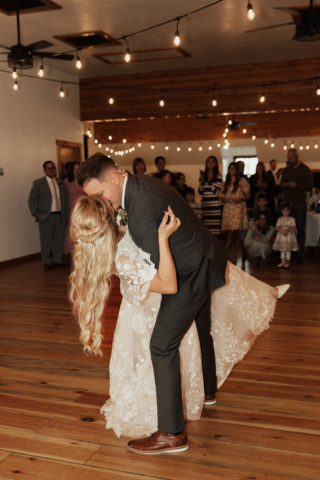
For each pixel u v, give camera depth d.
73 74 8.21
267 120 11.02
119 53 6.73
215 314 2.24
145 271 1.57
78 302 1.69
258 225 6.05
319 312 3.82
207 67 7.68
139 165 6.23
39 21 5.28
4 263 6.46
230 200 6.06
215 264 1.77
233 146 11.94
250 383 2.46
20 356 2.94
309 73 7.18
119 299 4.41
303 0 4.73
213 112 7.76
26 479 1.67
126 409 1.96
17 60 4.36
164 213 1.63
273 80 7.38
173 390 1.79
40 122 7.40
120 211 1.80
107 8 4.89
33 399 2.32
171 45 6.36
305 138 11.25
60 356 2.92
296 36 3.81
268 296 2.42
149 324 1.95
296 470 1.68
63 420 2.10
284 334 3.27
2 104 6.48
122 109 8.31
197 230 1.75
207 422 2.06
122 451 1.84
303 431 1.96
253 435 1.93
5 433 1.99
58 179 6.22
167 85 7.95
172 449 1.80
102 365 2.77
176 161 12.69
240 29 5.65
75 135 8.48
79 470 1.72
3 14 5.00
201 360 2.14
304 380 2.49
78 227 1.59
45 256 6.17
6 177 6.57
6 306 4.20
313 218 6.77
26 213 7.03
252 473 1.67
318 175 11.61
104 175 1.65
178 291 1.71
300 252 6.25
